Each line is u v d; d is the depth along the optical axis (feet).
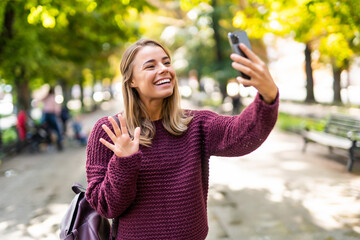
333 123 23.66
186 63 69.10
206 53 67.77
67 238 4.95
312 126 33.32
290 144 28.22
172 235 4.46
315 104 53.83
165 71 4.63
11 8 22.80
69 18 27.12
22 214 14.60
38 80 45.50
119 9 19.93
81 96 79.46
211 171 20.66
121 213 4.55
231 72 60.49
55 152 30.37
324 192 15.83
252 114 4.00
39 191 17.85
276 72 118.01
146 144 4.59
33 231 12.89
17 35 26.89
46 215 14.43
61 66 39.55
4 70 28.40
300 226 12.17
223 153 4.65
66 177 20.63
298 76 127.24
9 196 17.16
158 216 4.49
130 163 4.05
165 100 4.83
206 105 73.67
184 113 4.93
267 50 70.85
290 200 14.93
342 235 11.34
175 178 4.54
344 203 14.33
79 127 35.19
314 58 58.44
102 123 4.78
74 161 25.68
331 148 24.02
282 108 54.85
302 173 19.27
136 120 4.75
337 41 17.49
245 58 3.65
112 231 4.91
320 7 15.20
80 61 41.96
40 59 32.30
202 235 4.66
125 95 4.82
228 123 4.50
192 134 4.67
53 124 31.04
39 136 30.14
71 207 5.35
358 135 20.25
